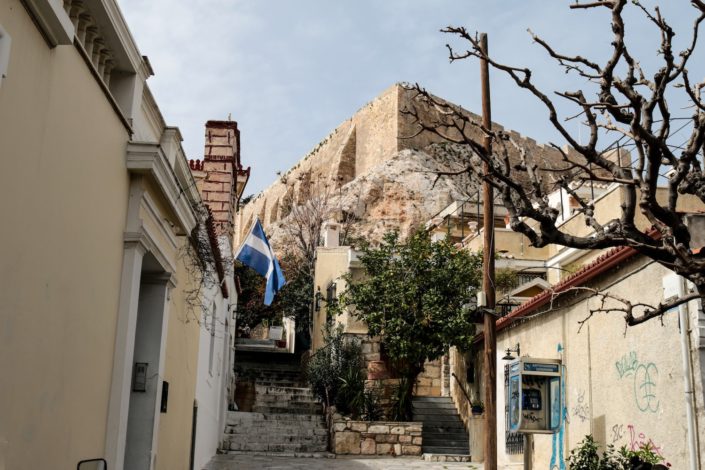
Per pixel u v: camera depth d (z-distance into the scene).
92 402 6.90
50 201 5.70
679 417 9.98
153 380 9.00
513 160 50.53
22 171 5.16
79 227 6.38
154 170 7.88
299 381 28.86
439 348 20.33
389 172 60.53
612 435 11.79
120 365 7.49
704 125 6.63
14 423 5.21
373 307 21.17
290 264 41.69
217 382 18.73
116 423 7.35
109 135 7.15
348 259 26.11
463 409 21.61
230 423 21.19
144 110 8.99
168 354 10.02
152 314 9.24
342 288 26.55
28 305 5.36
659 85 6.79
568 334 13.80
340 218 55.44
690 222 9.92
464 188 60.12
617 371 11.78
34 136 5.35
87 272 6.63
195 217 10.45
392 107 65.31
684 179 7.42
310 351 29.83
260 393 24.02
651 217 6.75
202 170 18.31
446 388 23.80
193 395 13.23
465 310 20.16
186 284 11.71
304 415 22.02
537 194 7.25
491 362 12.50
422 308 20.52
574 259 22.69
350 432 19.42
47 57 5.54
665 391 10.34
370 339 24.03
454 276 20.81
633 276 11.46
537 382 13.88
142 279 9.34
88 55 6.74
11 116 4.95
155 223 8.70
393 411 21.25
